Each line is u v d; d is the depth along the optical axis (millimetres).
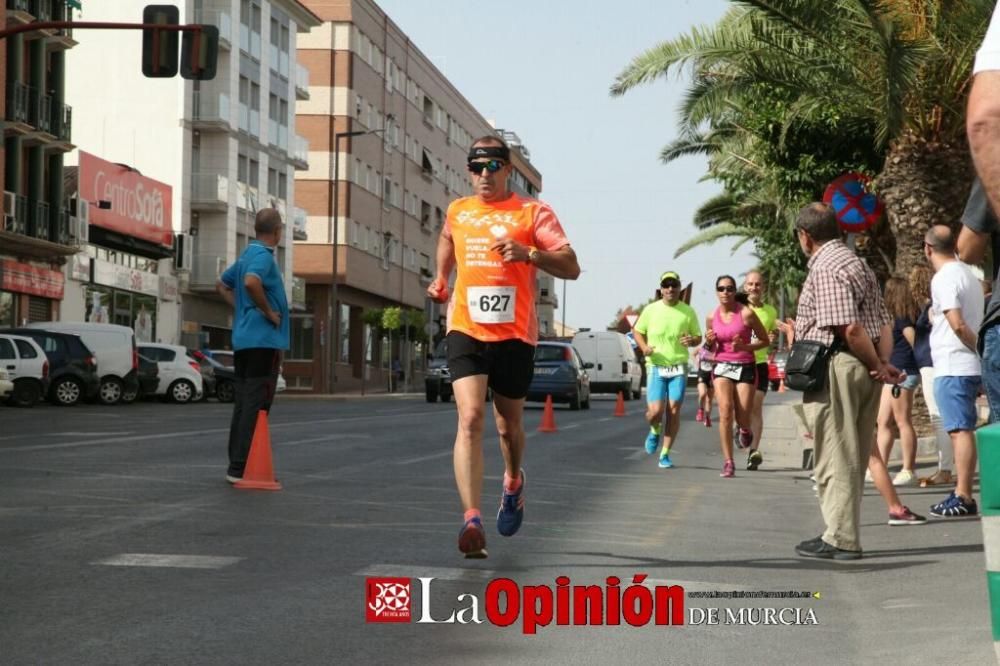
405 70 90062
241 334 12211
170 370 43625
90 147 59719
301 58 76500
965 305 10219
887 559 8367
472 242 8008
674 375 16016
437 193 100688
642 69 23062
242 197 63812
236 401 12344
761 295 15852
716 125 31953
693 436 23516
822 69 19641
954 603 6805
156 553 8094
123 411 33062
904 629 6199
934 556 8438
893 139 19047
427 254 97938
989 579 3219
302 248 75938
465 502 7754
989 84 3879
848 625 6344
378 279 83875
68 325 40031
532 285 8156
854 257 8500
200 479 12750
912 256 18938
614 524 10086
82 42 59844
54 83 50719
